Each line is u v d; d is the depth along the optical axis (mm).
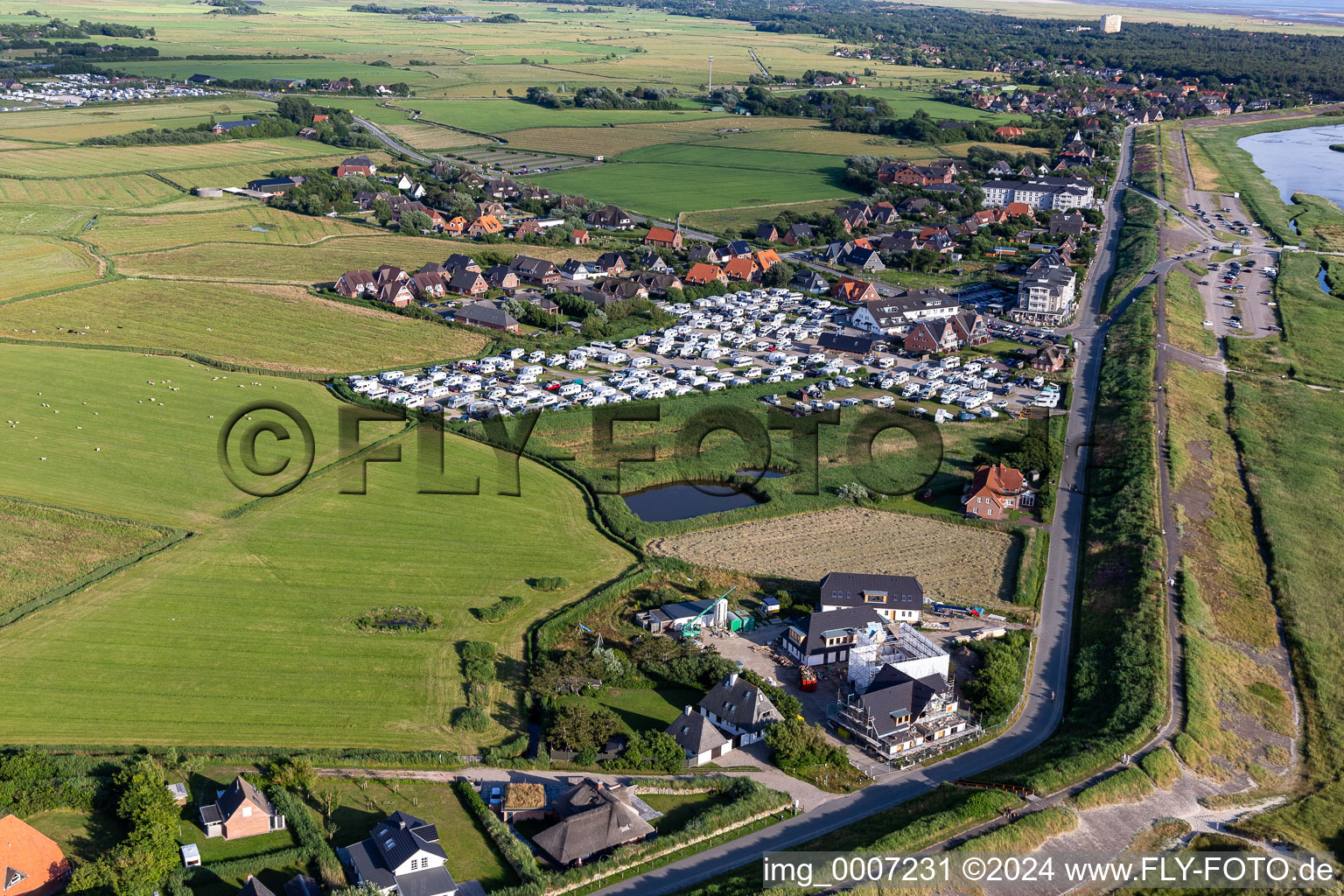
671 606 119500
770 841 85625
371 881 76688
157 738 94125
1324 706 107312
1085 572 132875
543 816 87062
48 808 84438
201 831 83750
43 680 101812
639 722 101812
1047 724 103562
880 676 104062
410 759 92812
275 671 105062
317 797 87312
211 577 122438
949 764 96938
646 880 80938
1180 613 118625
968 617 121125
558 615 117250
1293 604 126312
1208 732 99938
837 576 123188
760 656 114000
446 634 113562
